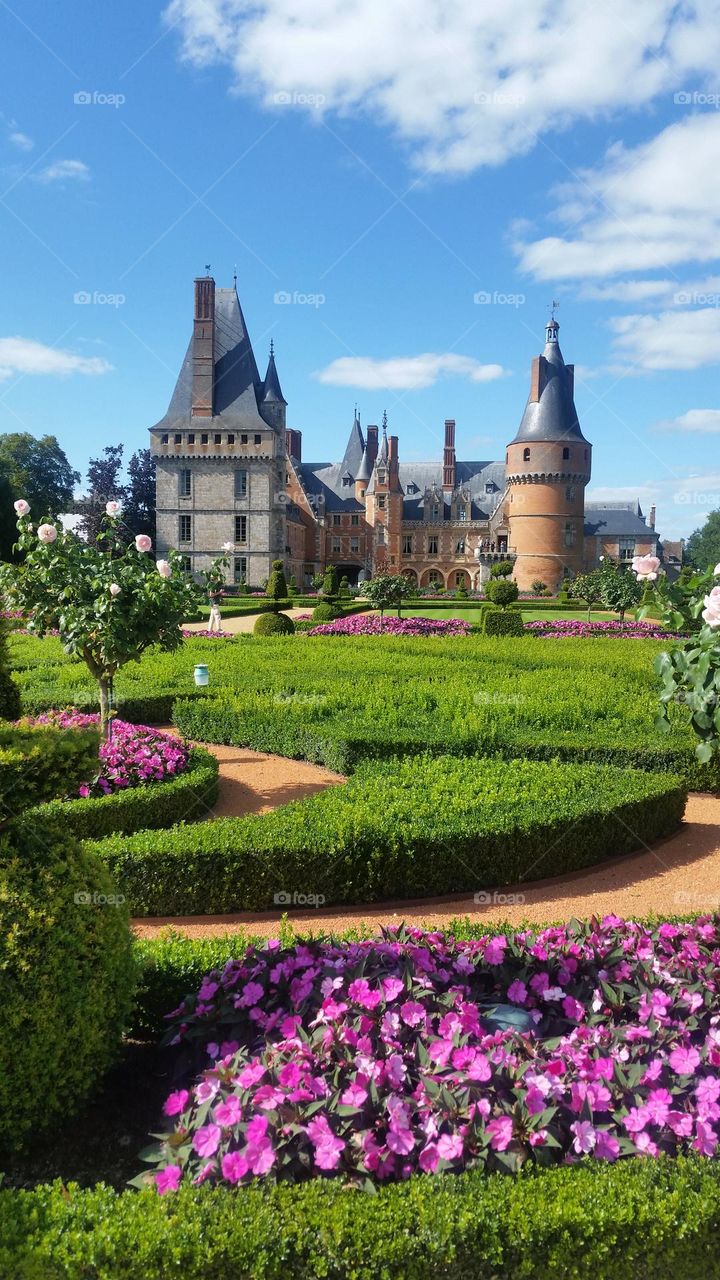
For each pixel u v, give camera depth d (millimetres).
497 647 22625
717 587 4840
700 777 10898
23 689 14320
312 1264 2842
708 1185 3117
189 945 5102
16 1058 3648
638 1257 2986
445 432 88562
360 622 32062
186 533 68000
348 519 87625
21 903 3725
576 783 9023
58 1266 2832
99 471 72750
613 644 24281
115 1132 4039
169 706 14391
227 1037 4266
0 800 3783
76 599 9812
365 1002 4074
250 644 23141
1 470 60500
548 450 75312
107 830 8203
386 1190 3119
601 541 88125
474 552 87438
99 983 3965
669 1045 3959
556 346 76438
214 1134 3295
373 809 7914
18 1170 3789
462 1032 3951
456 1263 2898
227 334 69562
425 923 6473
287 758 11992
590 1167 3240
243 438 67438
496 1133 3277
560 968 4648
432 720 11797
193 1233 2895
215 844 7160
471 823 7684
